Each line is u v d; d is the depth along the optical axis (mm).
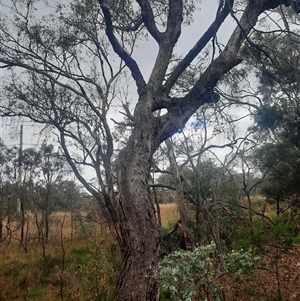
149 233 4367
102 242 12070
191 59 5691
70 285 9227
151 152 4973
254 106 8812
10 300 9219
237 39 5344
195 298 3875
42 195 16953
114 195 8617
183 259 3705
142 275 4129
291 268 5793
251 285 5203
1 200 17031
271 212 12711
